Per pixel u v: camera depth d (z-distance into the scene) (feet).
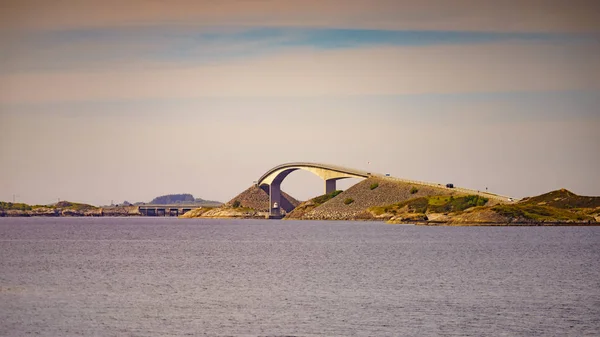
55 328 452.76
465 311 499.10
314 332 441.27
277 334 435.94
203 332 442.09
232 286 618.85
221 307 516.32
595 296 561.84
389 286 615.16
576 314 490.90
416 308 509.76
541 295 566.77
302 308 510.58
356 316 483.10
